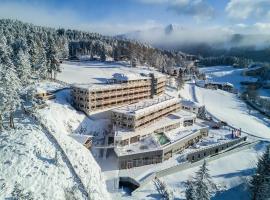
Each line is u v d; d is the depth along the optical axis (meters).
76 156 69.00
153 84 122.56
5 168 56.31
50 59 124.75
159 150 82.06
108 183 71.12
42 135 70.06
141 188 71.25
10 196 50.28
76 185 60.31
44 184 55.75
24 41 141.50
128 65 198.62
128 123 88.62
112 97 100.81
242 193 75.38
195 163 87.25
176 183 76.75
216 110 152.38
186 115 111.00
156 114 99.94
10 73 72.88
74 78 135.88
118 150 79.94
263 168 67.12
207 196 62.12
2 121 70.56
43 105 85.94
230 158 96.50
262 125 139.88
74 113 90.38
